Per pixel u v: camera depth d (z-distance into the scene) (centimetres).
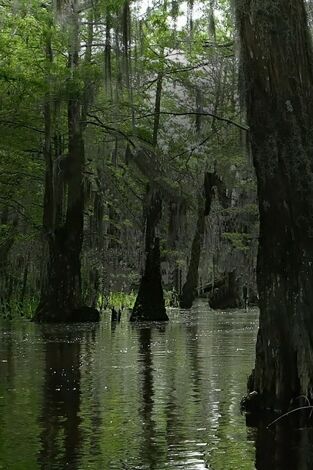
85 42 2752
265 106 927
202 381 1212
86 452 764
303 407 907
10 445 791
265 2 925
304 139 918
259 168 938
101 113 3052
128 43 2189
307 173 917
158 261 2909
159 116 3172
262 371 951
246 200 3562
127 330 2384
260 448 775
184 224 2948
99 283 3691
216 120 3058
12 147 2948
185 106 3200
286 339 923
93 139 3005
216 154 3066
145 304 2894
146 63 2880
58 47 2666
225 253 3747
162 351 1692
